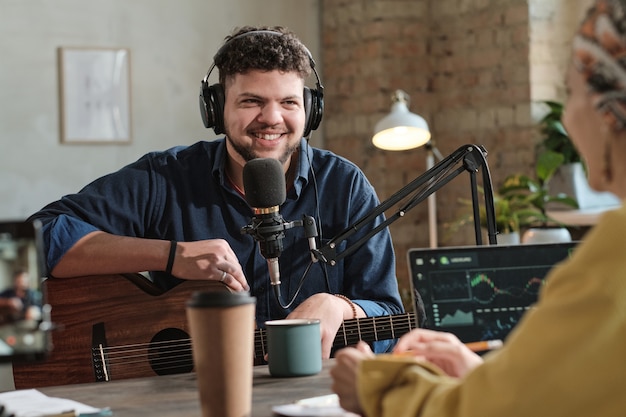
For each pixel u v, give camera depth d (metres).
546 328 1.26
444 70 6.17
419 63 6.20
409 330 2.62
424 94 6.21
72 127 5.96
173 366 2.67
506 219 5.13
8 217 5.86
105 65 6.00
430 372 1.49
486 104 5.92
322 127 6.43
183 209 2.99
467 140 6.04
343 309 2.60
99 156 6.02
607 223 1.26
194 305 1.54
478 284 2.06
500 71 5.84
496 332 2.04
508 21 5.77
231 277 2.71
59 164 5.95
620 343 1.22
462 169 2.46
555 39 5.76
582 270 1.26
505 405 1.27
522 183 5.43
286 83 2.82
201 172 3.02
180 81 6.15
